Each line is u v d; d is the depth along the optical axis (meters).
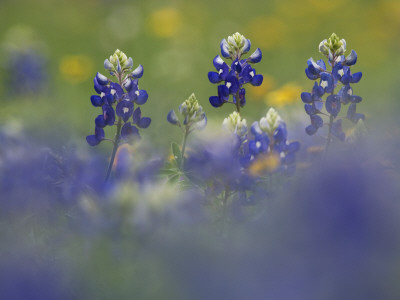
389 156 1.53
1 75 3.48
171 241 1.28
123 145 1.75
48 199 1.50
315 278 1.15
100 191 1.51
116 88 1.68
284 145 1.63
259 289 1.15
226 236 1.38
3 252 1.32
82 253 1.40
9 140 1.64
